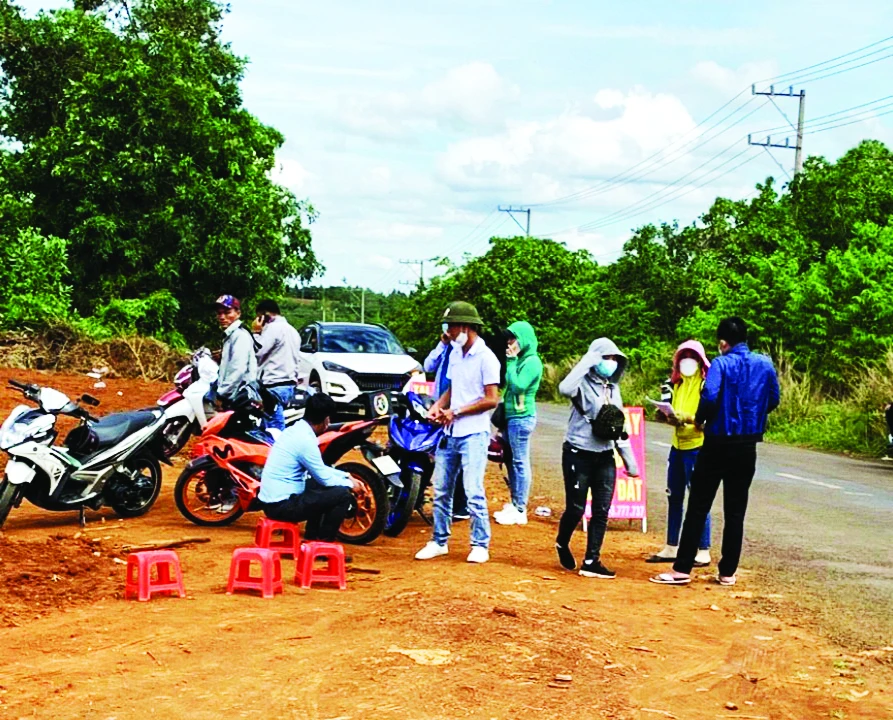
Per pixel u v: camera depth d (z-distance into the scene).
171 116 35.44
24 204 33.34
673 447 10.23
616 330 44.94
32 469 10.41
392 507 10.87
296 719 5.41
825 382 29.23
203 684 5.89
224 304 11.27
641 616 7.96
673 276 46.25
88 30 39.94
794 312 29.92
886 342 27.72
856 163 41.09
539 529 11.75
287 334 12.45
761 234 41.53
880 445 22.53
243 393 10.91
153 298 33.25
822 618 8.08
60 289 30.27
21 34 39.66
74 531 10.66
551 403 42.00
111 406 20.53
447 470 9.73
